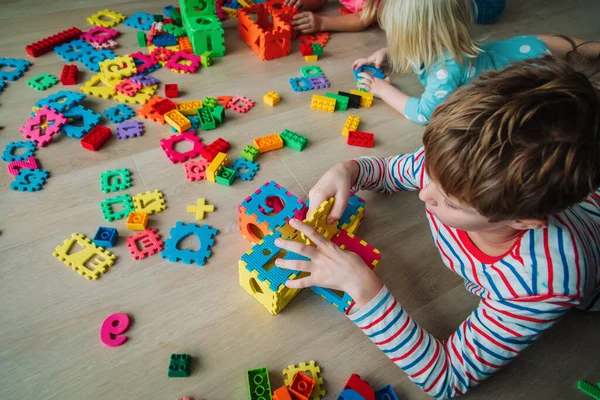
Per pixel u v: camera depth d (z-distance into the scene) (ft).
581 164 1.73
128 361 2.51
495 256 2.36
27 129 3.70
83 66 4.42
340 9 5.58
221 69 4.55
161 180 3.49
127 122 3.87
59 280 2.84
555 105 1.70
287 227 2.85
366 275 2.36
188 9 4.50
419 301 2.92
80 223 3.16
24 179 3.39
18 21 4.89
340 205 2.82
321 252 2.42
